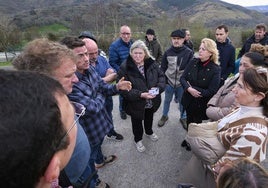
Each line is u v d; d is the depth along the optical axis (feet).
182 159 11.27
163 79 11.43
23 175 1.50
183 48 13.41
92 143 7.57
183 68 13.28
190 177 6.88
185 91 11.13
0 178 1.43
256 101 5.52
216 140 6.07
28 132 1.46
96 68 11.24
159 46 17.56
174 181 9.94
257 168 3.51
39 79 1.70
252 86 5.37
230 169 3.59
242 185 3.30
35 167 1.54
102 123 7.70
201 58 10.39
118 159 11.32
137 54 10.35
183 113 14.11
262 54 9.21
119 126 14.25
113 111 16.20
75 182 4.69
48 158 1.61
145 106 11.37
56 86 1.86
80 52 6.79
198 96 10.45
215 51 10.28
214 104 8.92
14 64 4.38
